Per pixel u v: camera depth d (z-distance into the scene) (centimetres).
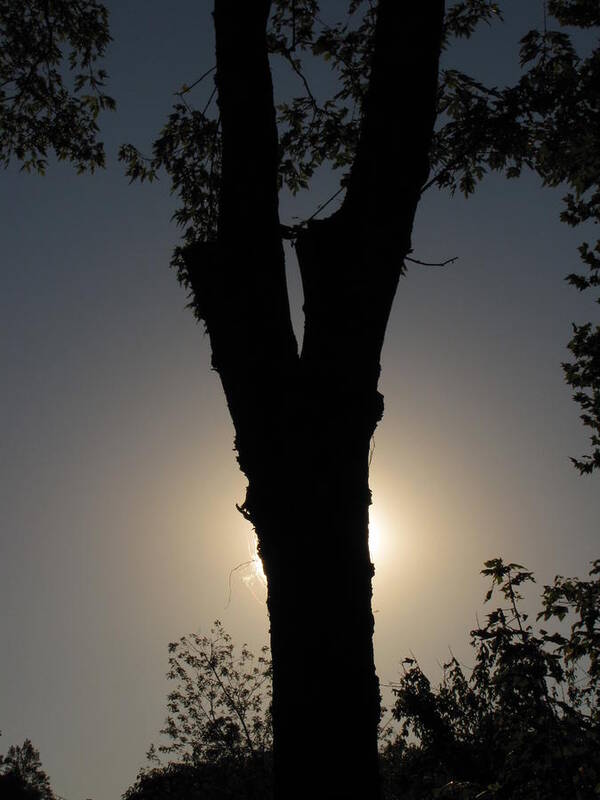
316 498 423
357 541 424
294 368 457
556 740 750
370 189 484
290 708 393
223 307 470
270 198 494
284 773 387
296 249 490
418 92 503
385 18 528
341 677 393
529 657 784
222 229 491
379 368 470
